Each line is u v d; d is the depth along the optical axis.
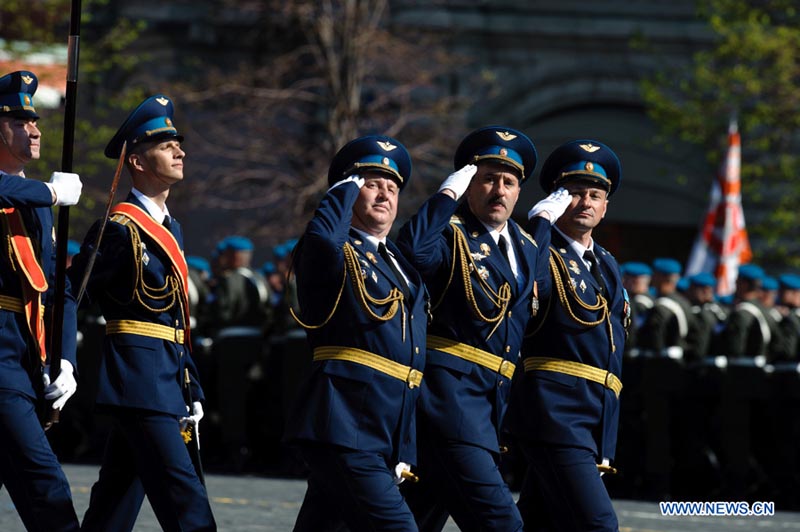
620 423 39.25
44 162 61.06
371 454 17.73
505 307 19.25
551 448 20.36
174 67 72.12
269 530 27.41
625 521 32.56
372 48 65.44
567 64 72.06
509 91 72.19
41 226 19.06
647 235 73.06
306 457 17.97
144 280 19.55
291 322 40.28
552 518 20.77
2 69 58.78
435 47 69.19
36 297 18.61
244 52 72.38
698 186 71.75
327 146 64.81
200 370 41.41
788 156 66.06
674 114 64.44
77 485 33.97
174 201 67.00
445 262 19.19
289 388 39.72
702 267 54.41
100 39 69.19
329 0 65.50
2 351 18.36
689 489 39.81
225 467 41.75
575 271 20.84
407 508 17.81
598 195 21.25
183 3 72.12
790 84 62.53
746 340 38.62
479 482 18.62
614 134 72.56
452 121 67.69
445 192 18.97
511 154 19.78
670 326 38.66
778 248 63.22
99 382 19.44
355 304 17.94
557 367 20.59
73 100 18.44
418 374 18.20
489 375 19.19
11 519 26.94
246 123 67.12
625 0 71.88
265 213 66.56
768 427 38.84
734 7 63.28
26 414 18.25
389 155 18.73
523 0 72.06
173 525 19.33
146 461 19.36
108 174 62.88
